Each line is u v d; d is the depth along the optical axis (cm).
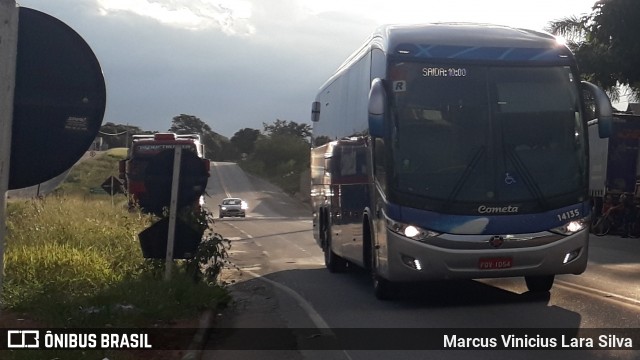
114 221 1941
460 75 1112
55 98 507
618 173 2759
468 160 1087
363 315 1111
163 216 1159
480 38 1144
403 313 1116
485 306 1145
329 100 1769
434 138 1096
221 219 5206
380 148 1138
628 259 1817
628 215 2697
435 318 1062
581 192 1107
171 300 1041
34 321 894
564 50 1147
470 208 1074
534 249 1079
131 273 1255
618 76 2845
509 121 1101
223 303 1147
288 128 12850
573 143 1116
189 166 1142
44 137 506
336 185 1622
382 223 1122
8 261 1157
